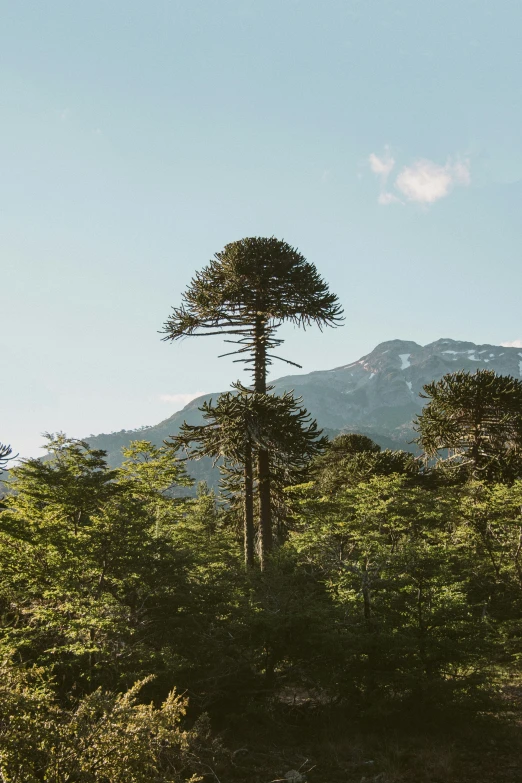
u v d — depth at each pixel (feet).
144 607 38.22
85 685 35.58
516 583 71.10
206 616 39.83
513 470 87.35
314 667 41.14
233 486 75.00
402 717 39.86
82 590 37.58
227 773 31.04
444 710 39.63
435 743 36.35
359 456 101.86
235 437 69.26
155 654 35.58
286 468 74.23
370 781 31.42
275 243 79.66
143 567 38.78
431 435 92.99
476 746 36.35
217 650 39.04
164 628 37.37
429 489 94.79
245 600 44.83
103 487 41.75
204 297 77.25
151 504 62.80
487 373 92.22
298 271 78.69
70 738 18.67
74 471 42.78
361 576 44.50
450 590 44.91
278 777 31.48
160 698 36.45
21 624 37.73
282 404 69.51
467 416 92.22
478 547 76.79
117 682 35.27
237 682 40.09
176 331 78.95
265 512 72.54
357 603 44.83
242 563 63.46
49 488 41.11
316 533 67.26
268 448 71.05
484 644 41.39
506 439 90.68
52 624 35.09
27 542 36.14
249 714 39.88
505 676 46.39
